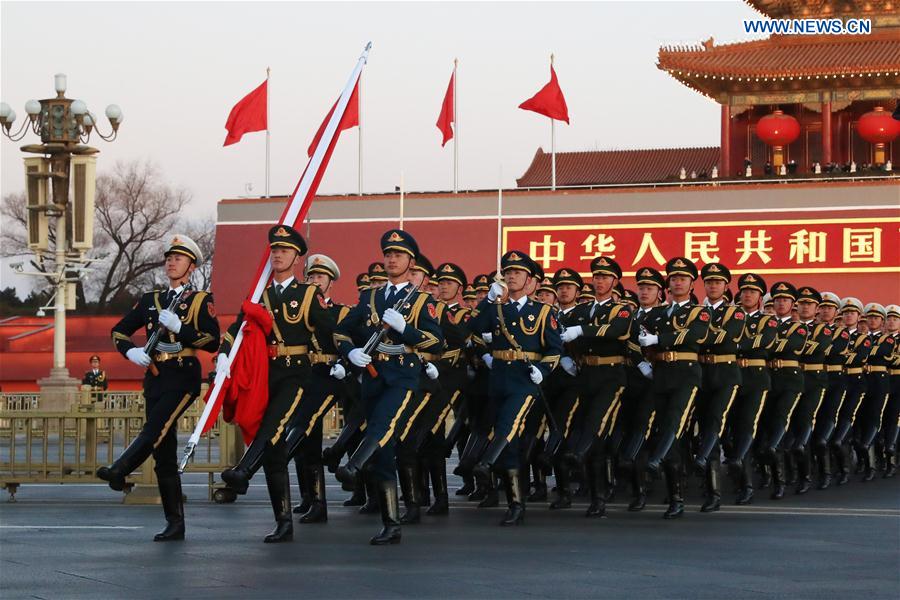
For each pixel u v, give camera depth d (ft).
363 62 45.57
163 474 41.45
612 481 54.03
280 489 41.01
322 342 46.50
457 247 186.91
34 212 128.06
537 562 36.68
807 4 207.10
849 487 67.62
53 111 125.18
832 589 32.35
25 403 131.64
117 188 304.09
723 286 54.80
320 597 30.68
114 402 114.52
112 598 30.48
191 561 36.55
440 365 52.01
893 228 174.50
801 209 177.47
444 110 163.84
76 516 49.26
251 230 193.77
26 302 311.06
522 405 46.73
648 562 36.78
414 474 47.88
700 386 52.11
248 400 39.96
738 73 193.16
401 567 35.53
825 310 70.74
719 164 216.74
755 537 43.04
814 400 64.64
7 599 30.35
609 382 52.03
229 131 158.81
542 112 166.40
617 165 223.92
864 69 189.37
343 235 191.01
